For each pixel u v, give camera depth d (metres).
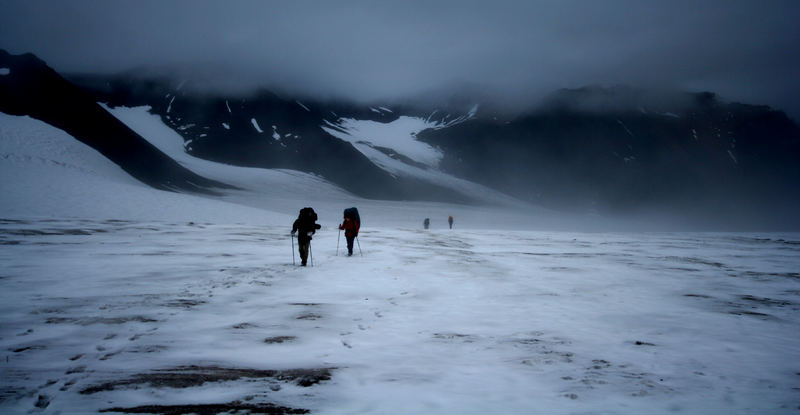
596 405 3.30
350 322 5.82
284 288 8.29
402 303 7.22
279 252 15.00
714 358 4.64
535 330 5.66
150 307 6.36
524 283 9.88
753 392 3.66
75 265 10.67
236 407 3.09
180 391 3.36
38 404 3.08
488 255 16.61
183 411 2.99
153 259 12.23
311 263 12.00
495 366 4.18
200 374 3.74
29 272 9.44
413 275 10.52
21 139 52.50
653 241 30.52
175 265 11.12
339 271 10.83
